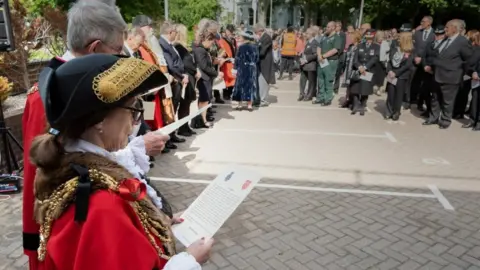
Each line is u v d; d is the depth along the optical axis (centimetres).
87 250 91
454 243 327
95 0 176
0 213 356
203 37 661
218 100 902
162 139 186
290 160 527
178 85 552
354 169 500
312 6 3700
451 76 696
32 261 160
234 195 158
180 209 376
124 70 103
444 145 617
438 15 2488
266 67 872
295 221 357
